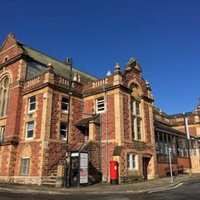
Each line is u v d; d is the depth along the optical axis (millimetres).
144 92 27703
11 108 25344
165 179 22812
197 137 38531
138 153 23812
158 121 37969
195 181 20641
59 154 22125
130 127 23781
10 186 17828
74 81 26094
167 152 29641
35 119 22938
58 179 18250
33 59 27594
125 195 13602
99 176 21859
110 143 22609
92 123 23250
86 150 20781
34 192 15047
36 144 21703
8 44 29141
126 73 25469
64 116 23844
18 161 22969
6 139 24297
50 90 23000
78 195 13742
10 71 27344
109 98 24172
